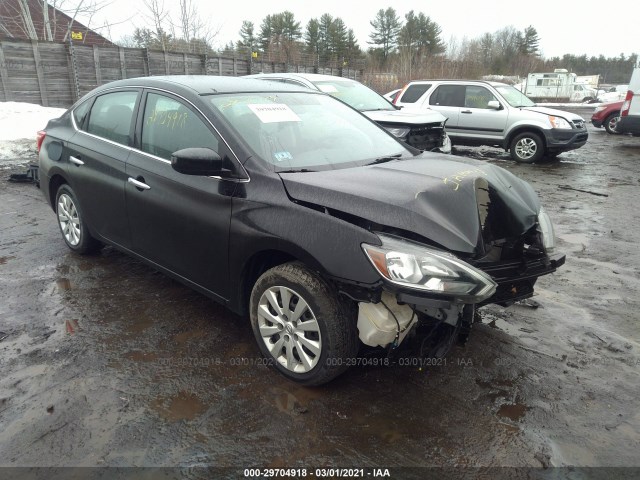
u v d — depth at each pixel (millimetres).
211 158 2988
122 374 2998
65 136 4578
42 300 3920
